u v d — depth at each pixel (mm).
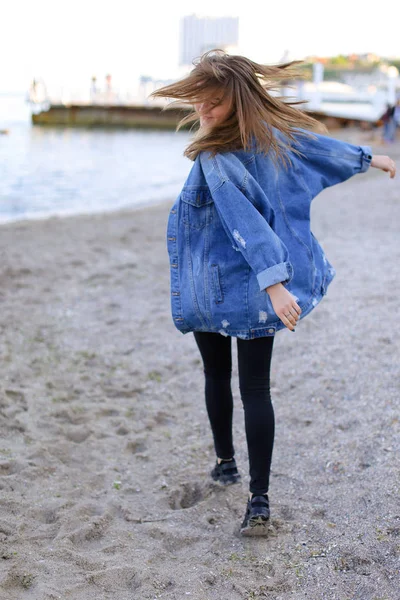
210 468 3178
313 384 3982
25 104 70062
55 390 4090
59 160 21875
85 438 3527
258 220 2236
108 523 2686
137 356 4688
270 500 2850
